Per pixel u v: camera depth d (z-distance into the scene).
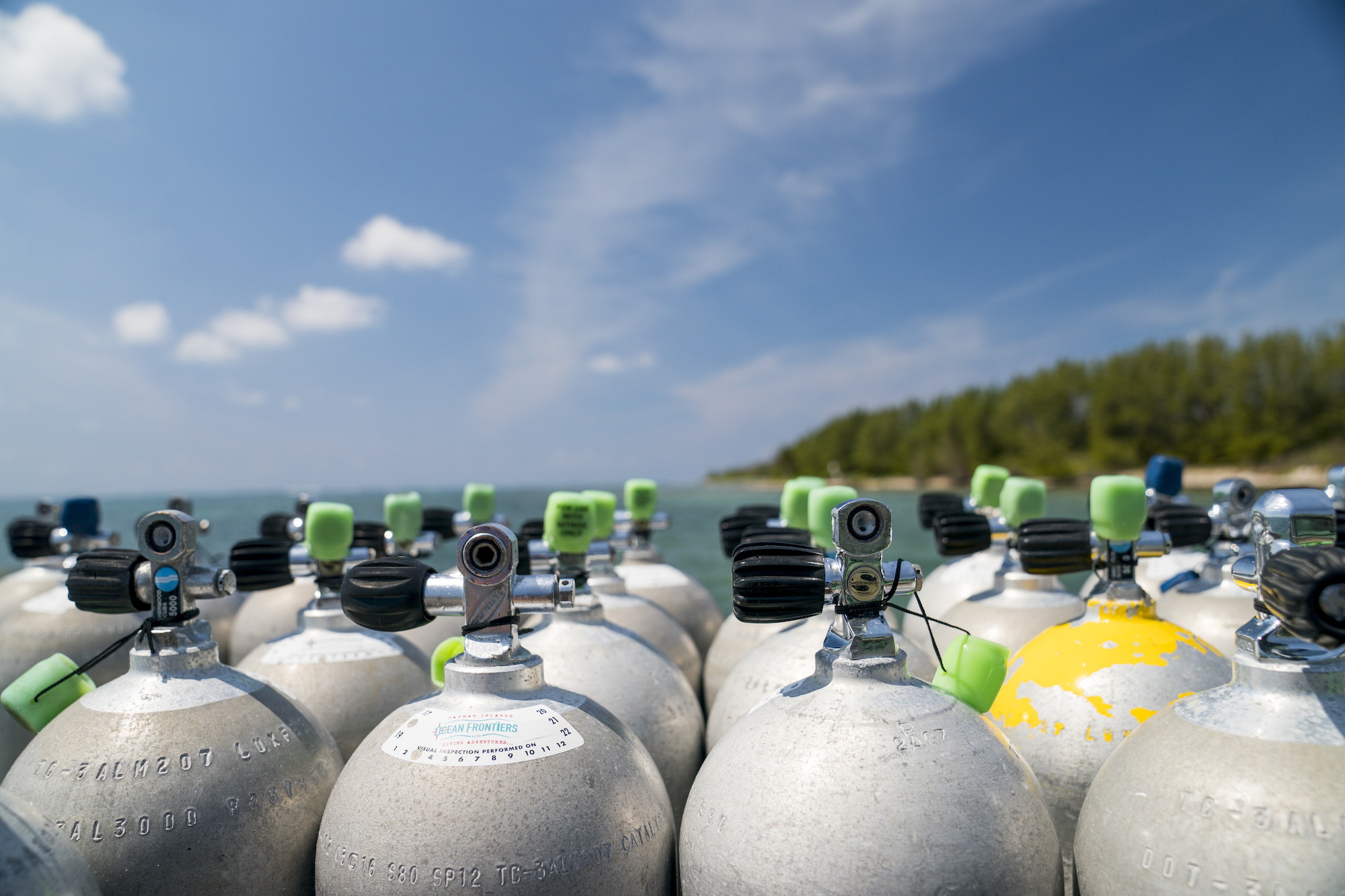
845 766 0.40
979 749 0.42
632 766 0.46
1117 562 0.57
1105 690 0.52
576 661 0.62
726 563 2.77
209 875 0.43
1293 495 0.41
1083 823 0.43
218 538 3.68
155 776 0.43
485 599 0.46
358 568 0.47
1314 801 0.36
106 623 0.83
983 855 0.39
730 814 0.42
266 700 0.49
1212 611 0.86
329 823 0.44
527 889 0.40
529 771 0.42
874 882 0.38
